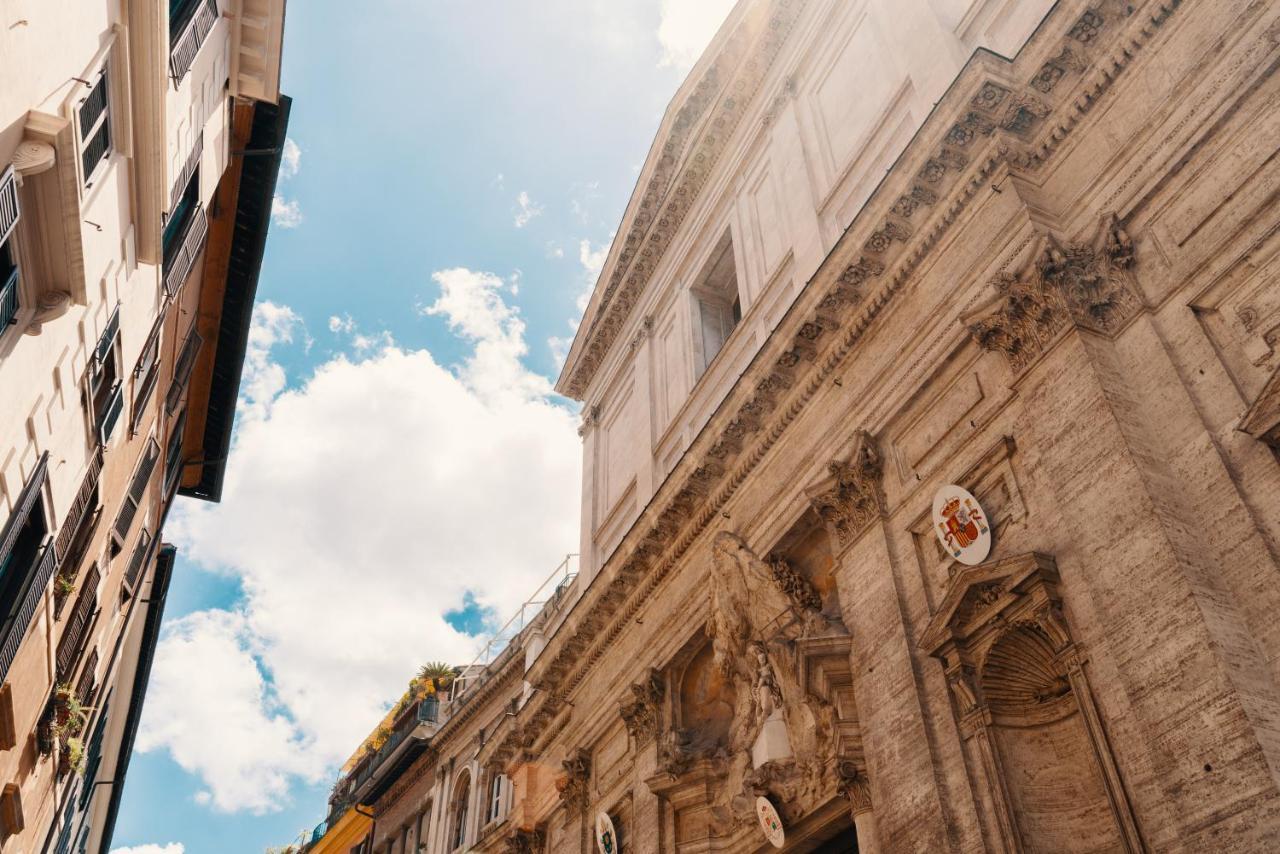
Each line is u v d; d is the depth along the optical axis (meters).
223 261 23.48
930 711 11.54
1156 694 8.75
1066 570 10.27
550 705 23.47
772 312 19.11
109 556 19.36
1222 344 9.71
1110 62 11.48
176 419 24.44
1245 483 9.02
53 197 11.38
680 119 24.64
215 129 19.17
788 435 15.96
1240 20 10.22
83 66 11.80
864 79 18.16
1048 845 10.01
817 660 13.40
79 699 20.39
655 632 19.28
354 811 42.25
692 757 16.89
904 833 11.22
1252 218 9.67
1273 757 7.73
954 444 12.50
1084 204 11.50
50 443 13.20
